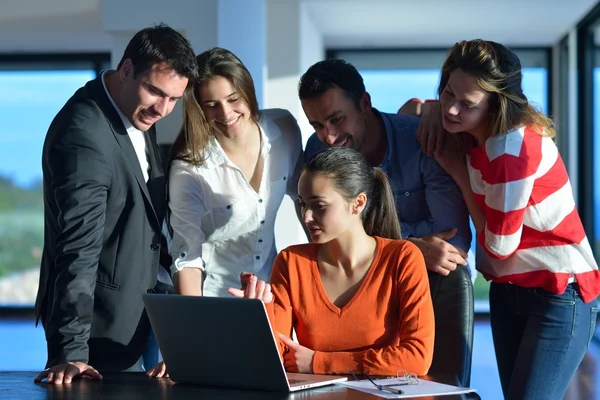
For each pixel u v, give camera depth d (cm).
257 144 316
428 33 884
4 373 246
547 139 276
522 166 266
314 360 242
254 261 322
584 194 829
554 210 274
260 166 317
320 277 259
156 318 229
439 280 272
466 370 267
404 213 309
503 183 267
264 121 319
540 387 279
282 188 323
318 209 249
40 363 656
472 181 282
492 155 269
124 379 236
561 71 920
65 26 779
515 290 288
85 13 735
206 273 322
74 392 215
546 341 279
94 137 265
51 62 909
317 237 251
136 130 292
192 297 219
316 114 294
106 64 906
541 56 938
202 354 222
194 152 298
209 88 288
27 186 925
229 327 215
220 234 318
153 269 286
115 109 275
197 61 289
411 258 253
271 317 253
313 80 290
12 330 830
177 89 268
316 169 251
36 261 943
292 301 259
